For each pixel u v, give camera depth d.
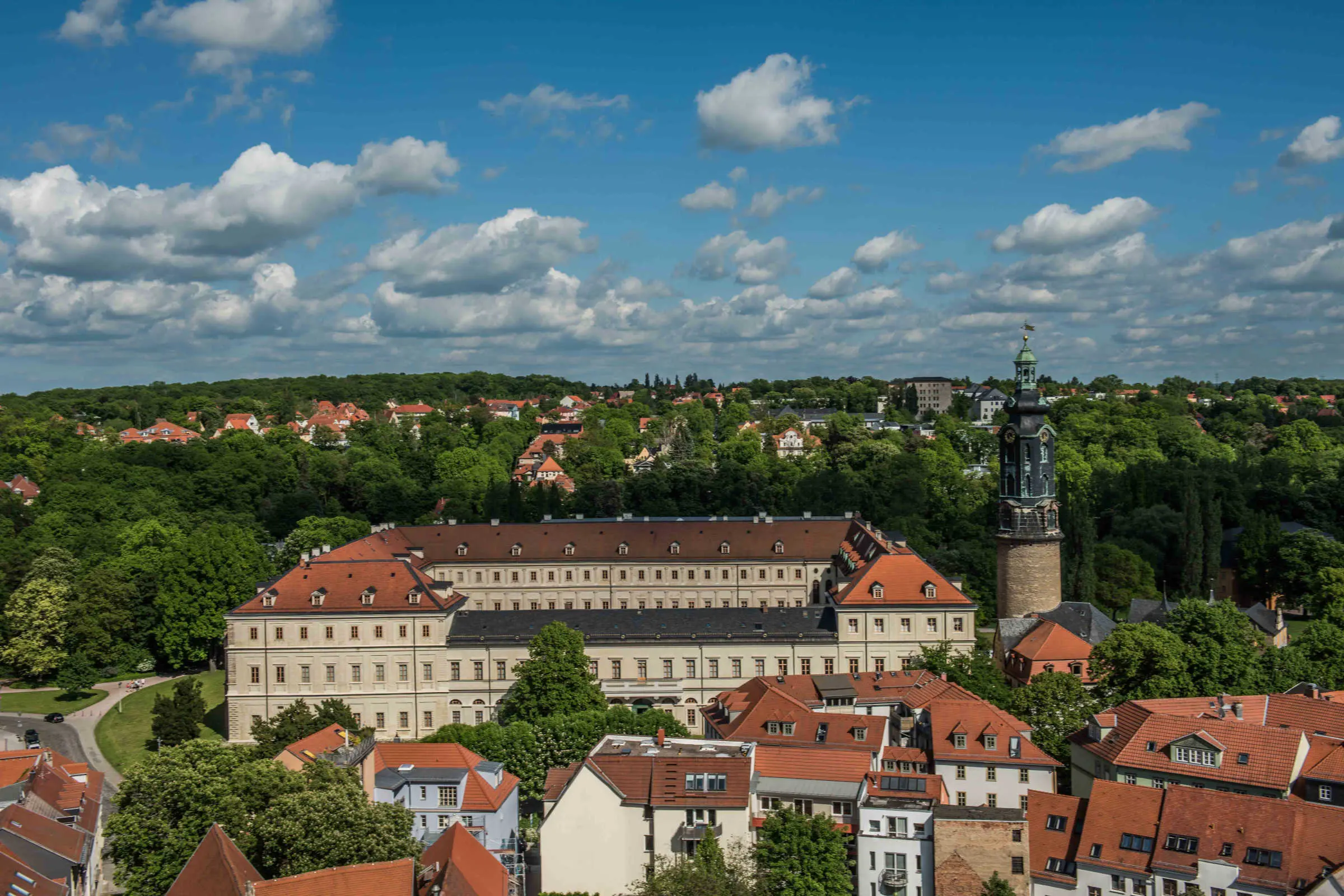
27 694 172.00
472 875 76.50
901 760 106.56
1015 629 154.62
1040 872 91.75
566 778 97.31
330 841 78.44
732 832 90.69
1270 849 85.00
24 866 83.94
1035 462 160.88
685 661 147.00
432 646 147.12
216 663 185.75
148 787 88.06
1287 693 123.69
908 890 89.88
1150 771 102.31
